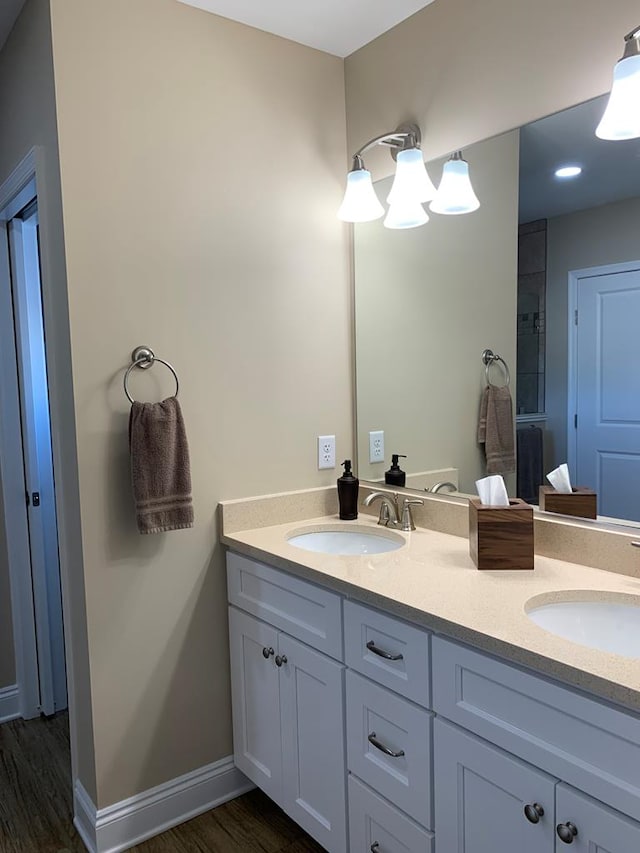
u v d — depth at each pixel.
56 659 2.65
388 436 2.23
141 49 1.84
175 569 1.97
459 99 1.89
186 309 1.95
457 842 1.32
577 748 1.07
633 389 1.53
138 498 1.79
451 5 1.89
